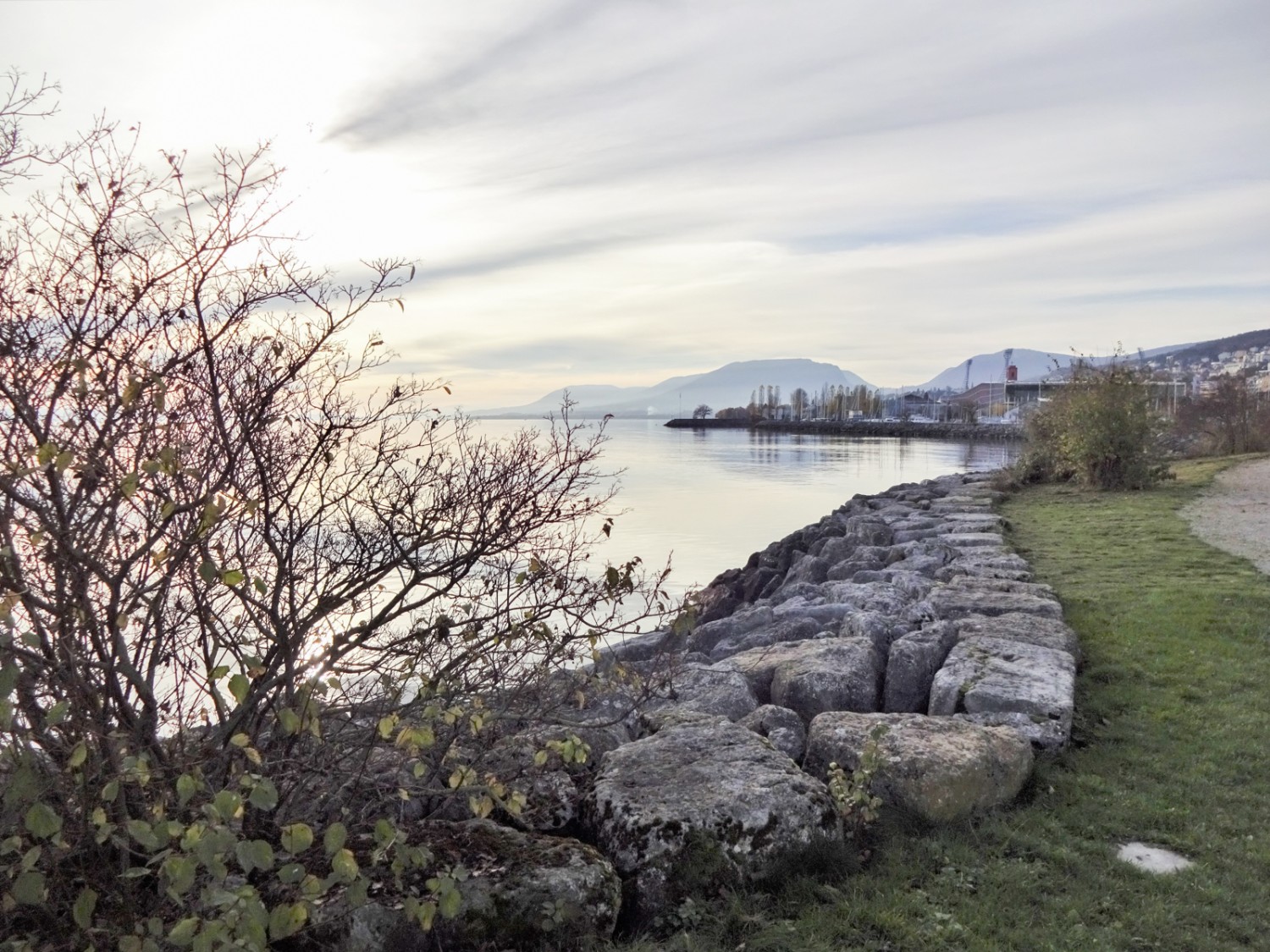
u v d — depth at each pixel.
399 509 3.83
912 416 174.75
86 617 3.12
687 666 7.55
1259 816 5.50
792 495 41.66
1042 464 26.77
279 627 3.62
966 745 5.59
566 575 4.76
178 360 3.29
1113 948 4.07
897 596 11.20
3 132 3.19
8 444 3.07
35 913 3.23
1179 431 36.88
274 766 3.83
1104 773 6.09
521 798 4.06
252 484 3.63
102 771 3.15
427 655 4.28
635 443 100.62
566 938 3.79
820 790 4.83
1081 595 11.23
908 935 4.08
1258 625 9.57
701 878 4.29
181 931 2.74
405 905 3.28
